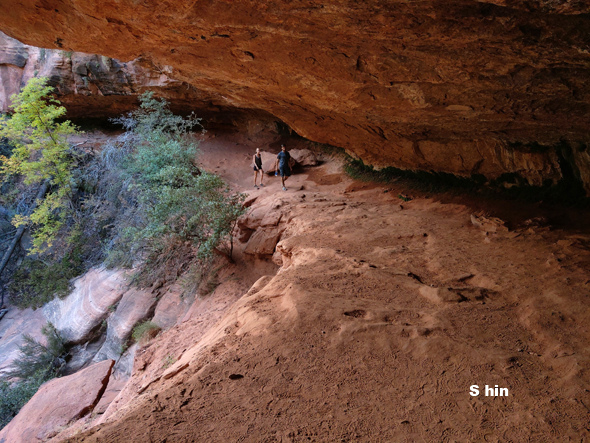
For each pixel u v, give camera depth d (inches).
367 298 213.8
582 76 209.2
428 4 160.7
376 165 563.8
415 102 280.5
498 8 159.3
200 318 393.7
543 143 357.1
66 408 348.2
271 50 239.8
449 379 144.7
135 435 119.4
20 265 784.9
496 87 233.6
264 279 278.8
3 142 829.2
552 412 126.0
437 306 204.2
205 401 137.0
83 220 751.1
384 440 117.5
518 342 169.0
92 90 717.3
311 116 478.3
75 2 194.2
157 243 510.6
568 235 291.3
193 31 216.4
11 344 645.3
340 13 173.9
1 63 772.6
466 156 422.3
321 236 349.1
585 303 190.2
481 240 311.1
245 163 737.0
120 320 538.0
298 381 146.7
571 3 125.1
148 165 616.4
